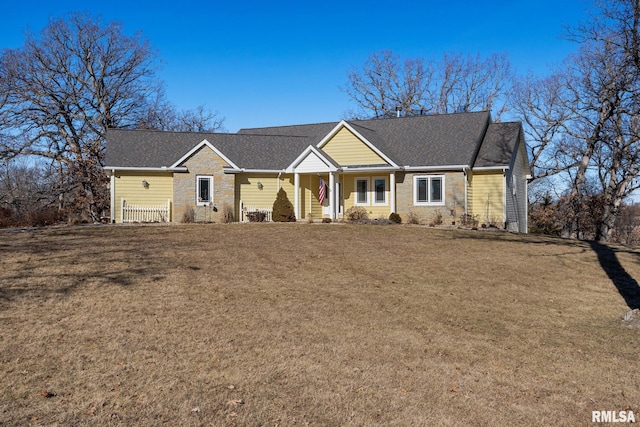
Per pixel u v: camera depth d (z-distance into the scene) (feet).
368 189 92.79
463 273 47.09
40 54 128.36
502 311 35.96
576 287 44.73
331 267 47.44
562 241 71.56
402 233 70.33
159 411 20.12
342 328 30.89
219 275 42.86
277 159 96.07
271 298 36.70
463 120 96.68
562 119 125.80
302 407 20.83
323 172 89.04
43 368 23.81
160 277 41.42
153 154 92.17
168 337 28.30
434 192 87.61
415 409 20.93
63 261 46.24
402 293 39.40
